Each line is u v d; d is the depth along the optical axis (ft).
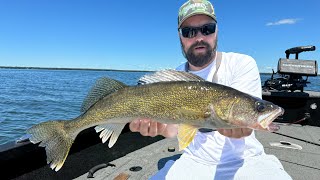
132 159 4.12
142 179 3.47
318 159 4.16
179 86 2.32
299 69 5.96
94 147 3.78
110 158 4.05
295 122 6.16
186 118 2.31
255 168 2.63
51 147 2.49
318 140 5.07
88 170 3.71
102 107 2.45
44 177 3.18
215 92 2.27
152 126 2.43
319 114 6.01
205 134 2.86
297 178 3.52
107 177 3.53
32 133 2.46
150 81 2.45
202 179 2.70
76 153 3.50
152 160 4.07
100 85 2.50
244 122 2.23
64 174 3.37
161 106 2.33
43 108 17.21
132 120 2.42
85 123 2.50
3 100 20.26
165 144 4.80
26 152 2.97
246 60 2.87
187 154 3.02
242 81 2.77
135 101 2.37
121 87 2.44
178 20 3.09
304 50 5.94
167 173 2.82
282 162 4.02
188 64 3.19
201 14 2.88
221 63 2.96
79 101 20.76
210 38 2.91
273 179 2.47
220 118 2.26
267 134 5.43
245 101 2.23
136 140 4.56
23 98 21.81
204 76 3.01
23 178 2.96
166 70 2.43
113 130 2.51
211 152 2.85
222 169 2.75
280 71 5.99
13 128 11.53
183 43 3.01
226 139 2.82
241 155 2.83
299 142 4.99
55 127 2.53
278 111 2.18
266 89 6.59
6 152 2.77
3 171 2.75
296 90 6.68
